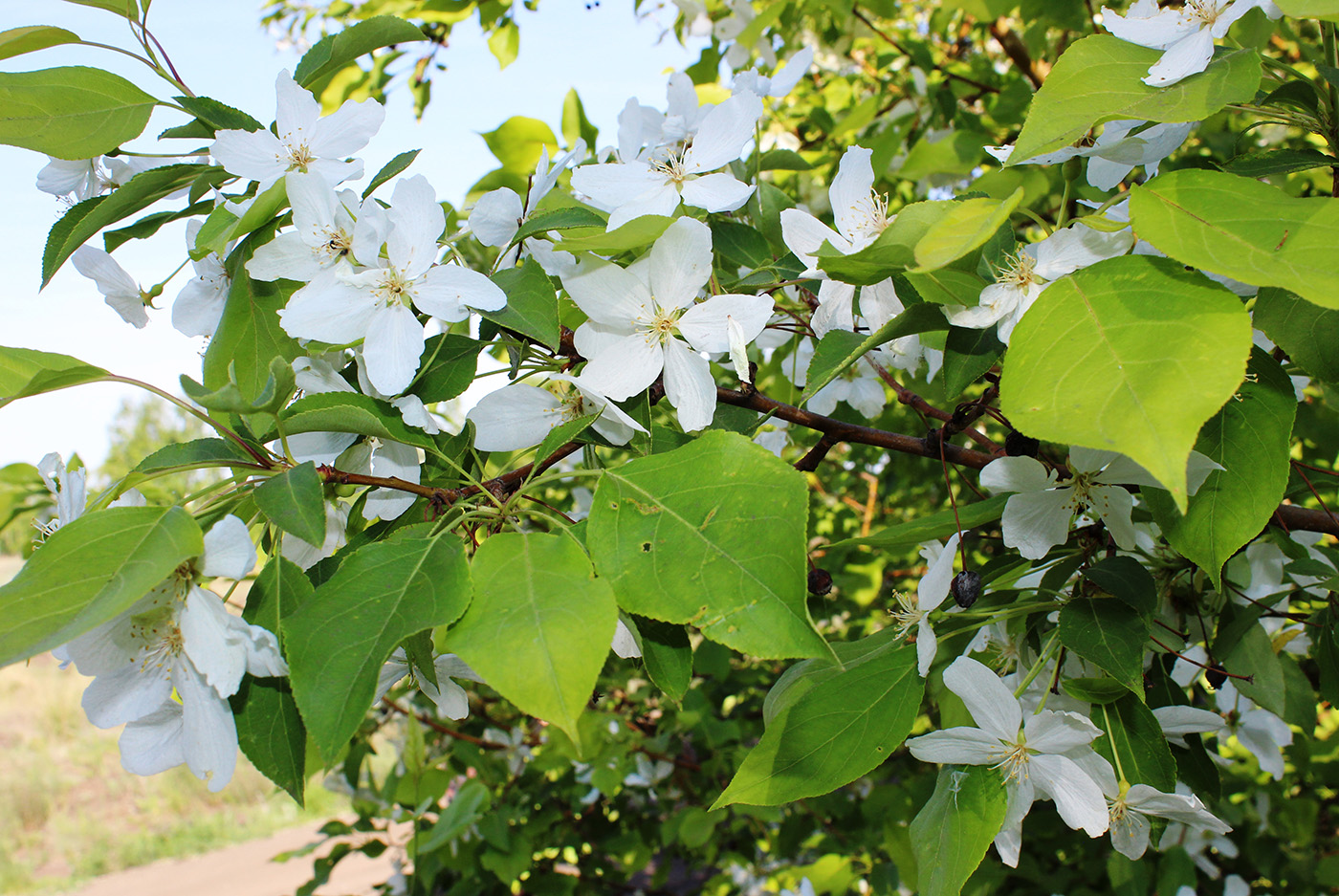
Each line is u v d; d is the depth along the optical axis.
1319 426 0.29
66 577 0.14
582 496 0.36
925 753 0.18
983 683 0.18
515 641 0.14
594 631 0.14
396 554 0.15
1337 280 0.13
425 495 0.19
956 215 0.15
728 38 0.41
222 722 0.16
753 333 0.19
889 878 0.50
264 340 0.20
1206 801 0.21
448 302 0.18
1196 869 0.44
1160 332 0.13
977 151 0.42
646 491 0.15
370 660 0.14
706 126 0.21
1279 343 0.17
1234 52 0.16
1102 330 0.14
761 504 0.15
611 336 0.19
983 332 0.18
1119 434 0.13
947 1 0.39
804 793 0.18
